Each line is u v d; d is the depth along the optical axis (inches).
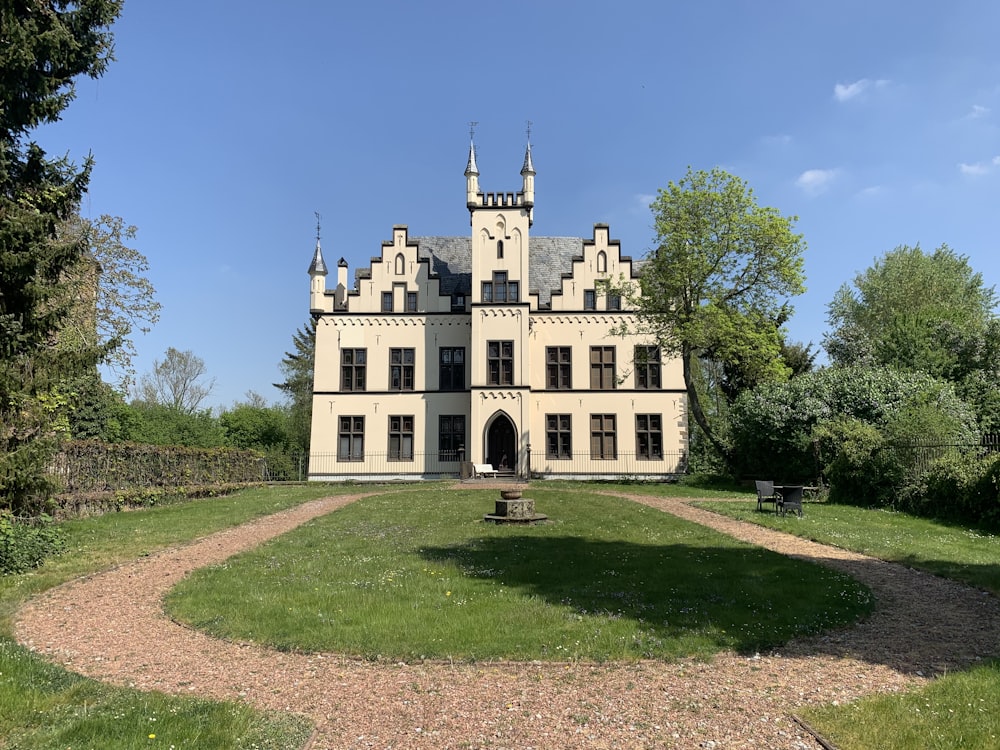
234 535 653.3
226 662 294.4
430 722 232.7
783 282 1235.9
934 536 613.3
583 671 279.9
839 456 924.0
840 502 910.4
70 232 878.4
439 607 366.6
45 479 532.7
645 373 1492.4
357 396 1507.1
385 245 1545.3
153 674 281.0
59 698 247.1
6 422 536.1
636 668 283.4
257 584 426.0
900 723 222.8
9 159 529.3
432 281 1533.0
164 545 583.5
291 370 2667.3
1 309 508.7
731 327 1189.1
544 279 1603.1
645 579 434.6
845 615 356.2
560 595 392.8
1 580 443.2
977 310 1875.0
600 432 1477.6
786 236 1198.9
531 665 286.5
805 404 1070.4
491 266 1459.2
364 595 391.9
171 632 337.1
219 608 371.2
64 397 631.8
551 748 213.8
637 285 1501.0
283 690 262.4
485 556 514.9
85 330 917.8
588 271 1518.2
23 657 285.7
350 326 1526.8
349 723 232.5
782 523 688.4
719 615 353.4
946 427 856.9
